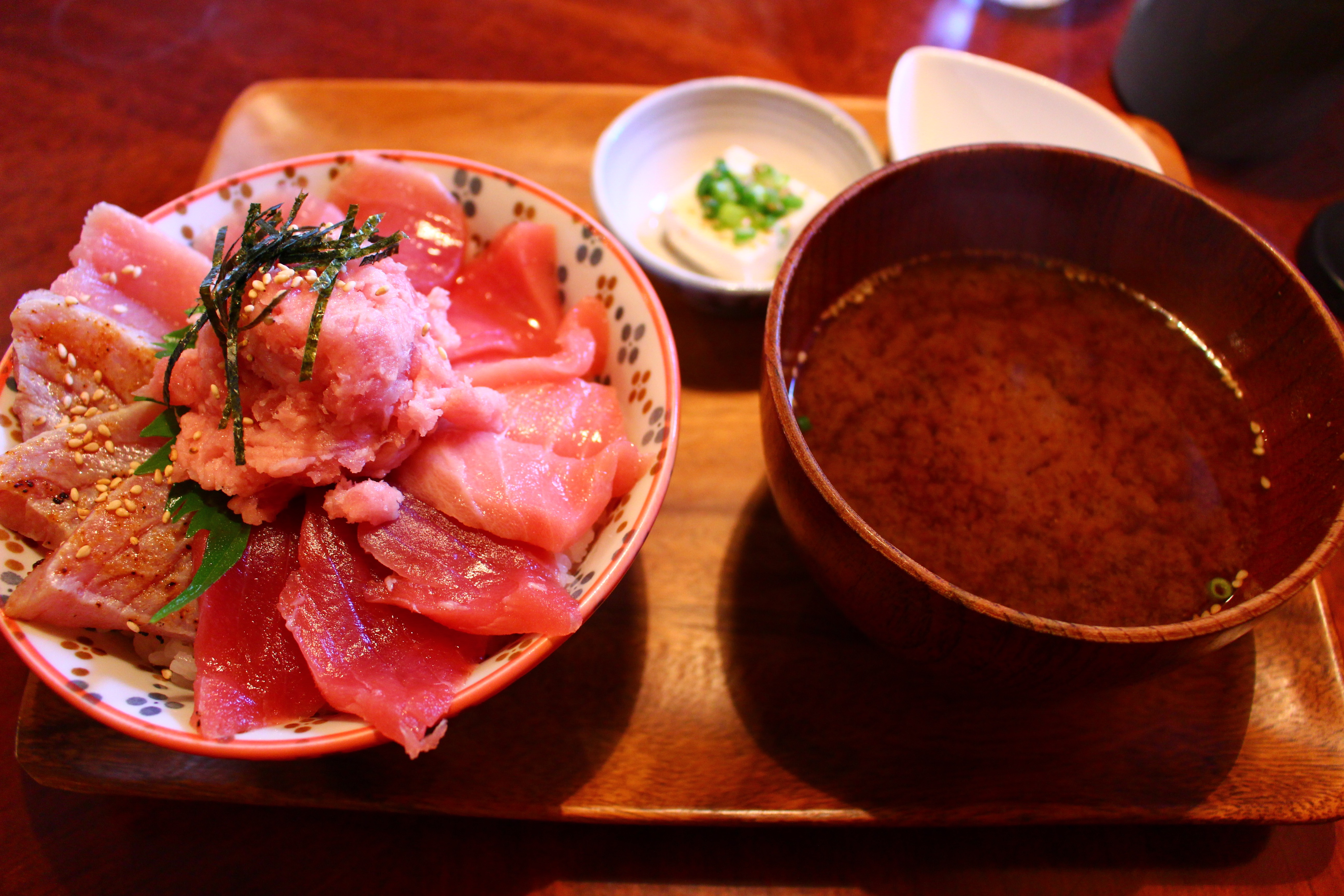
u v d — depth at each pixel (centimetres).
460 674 24
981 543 26
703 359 33
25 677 27
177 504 24
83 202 37
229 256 25
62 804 26
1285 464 26
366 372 23
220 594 24
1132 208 28
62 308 26
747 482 31
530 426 27
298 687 24
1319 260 36
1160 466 27
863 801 25
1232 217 27
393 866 25
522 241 30
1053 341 29
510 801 25
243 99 38
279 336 23
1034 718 26
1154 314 30
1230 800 25
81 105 40
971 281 30
